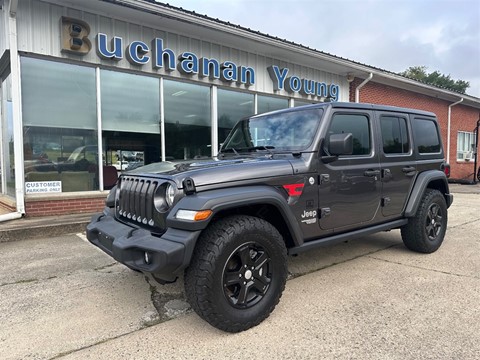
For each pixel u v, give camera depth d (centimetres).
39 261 459
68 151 742
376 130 405
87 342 262
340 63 1129
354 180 369
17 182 670
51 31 698
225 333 272
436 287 358
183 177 271
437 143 507
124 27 781
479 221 731
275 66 1042
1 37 738
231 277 271
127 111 812
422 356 237
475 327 275
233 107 995
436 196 475
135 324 289
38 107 705
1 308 321
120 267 434
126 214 326
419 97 1606
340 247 516
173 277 276
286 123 381
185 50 876
